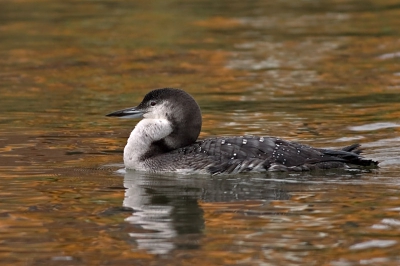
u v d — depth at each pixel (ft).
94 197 34.55
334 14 95.55
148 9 99.45
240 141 38.50
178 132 39.65
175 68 69.67
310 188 35.06
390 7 98.68
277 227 29.96
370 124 49.01
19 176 38.14
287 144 38.22
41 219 31.45
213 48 77.97
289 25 89.20
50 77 66.59
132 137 39.78
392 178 36.55
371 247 27.81
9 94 59.98
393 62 69.87
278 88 60.95
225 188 35.53
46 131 48.49
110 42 81.56
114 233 29.71
